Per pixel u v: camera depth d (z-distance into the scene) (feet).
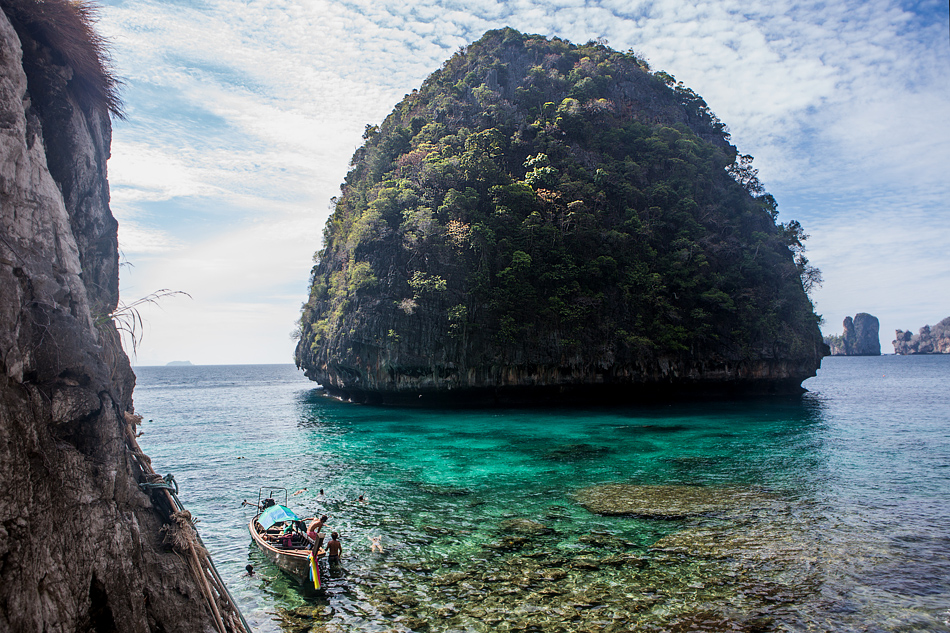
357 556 53.83
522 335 193.67
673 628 39.78
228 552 56.24
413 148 239.09
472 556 53.36
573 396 208.03
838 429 135.85
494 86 279.49
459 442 120.16
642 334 206.80
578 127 260.42
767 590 45.47
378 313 185.68
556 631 39.55
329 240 258.37
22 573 16.55
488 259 199.31
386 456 104.42
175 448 115.65
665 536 58.23
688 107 322.96
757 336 219.41
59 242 20.66
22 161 19.08
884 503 69.97
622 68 305.94
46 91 23.97
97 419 21.11
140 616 20.66
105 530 20.25
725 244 230.68
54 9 23.66
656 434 130.11
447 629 40.14
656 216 235.40
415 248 189.37
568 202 220.43
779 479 83.56
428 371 186.39
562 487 79.36
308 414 180.14
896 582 46.85
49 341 19.17
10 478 16.57
